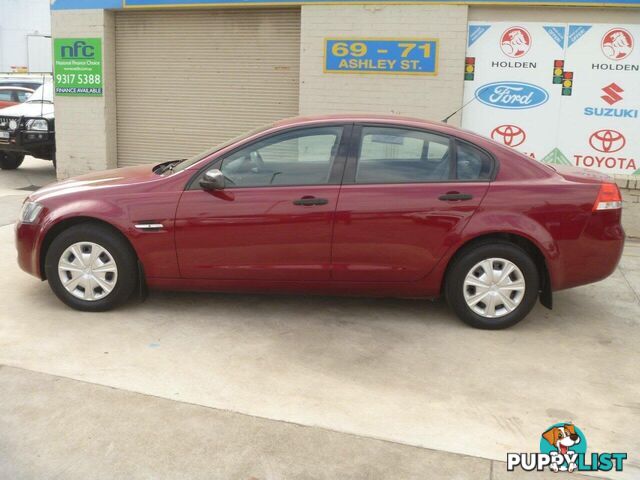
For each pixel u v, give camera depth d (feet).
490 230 15.58
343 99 30.30
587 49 27.78
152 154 35.27
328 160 16.14
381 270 16.01
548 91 28.37
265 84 32.42
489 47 28.58
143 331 15.70
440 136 16.20
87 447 10.71
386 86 29.68
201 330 15.88
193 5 31.89
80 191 16.57
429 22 28.73
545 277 16.22
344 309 17.60
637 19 27.20
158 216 15.99
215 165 16.21
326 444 10.94
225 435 11.14
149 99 34.63
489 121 29.17
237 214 15.87
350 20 29.60
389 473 10.20
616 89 27.86
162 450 10.67
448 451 10.85
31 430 11.16
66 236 16.37
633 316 17.78
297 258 16.01
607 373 14.06
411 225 15.70
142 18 33.78
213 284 16.40
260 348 14.90
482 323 16.20
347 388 13.02
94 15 33.86
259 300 18.13
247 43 32.24
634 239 27.12
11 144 40.29
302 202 15.74
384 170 16.06
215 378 13.29
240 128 33.35
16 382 12.84
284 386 13.03
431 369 14.01
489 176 15.94
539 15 27.89
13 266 20.74
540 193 15.72
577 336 16.17
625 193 26.91
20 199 32.86
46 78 50.67
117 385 12.84
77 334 15.38
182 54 33.47
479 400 12.67
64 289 16.67
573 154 28.68
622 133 28.12
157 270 16.30
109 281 16.58
